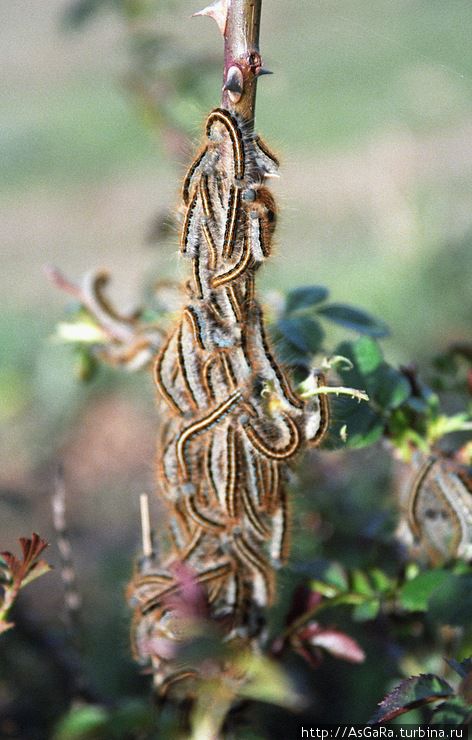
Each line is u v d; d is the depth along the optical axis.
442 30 12.45
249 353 1.58
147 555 1.91
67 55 16.94
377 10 14.17
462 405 2.60
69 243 11.12
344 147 11.75
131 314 2.40
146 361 2.27
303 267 8.88
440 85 11.70
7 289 9.98
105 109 14.59
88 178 12.70
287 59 13.42
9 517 5.43
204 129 1.55
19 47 17.70
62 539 2.52
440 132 11.27
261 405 1.59
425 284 7.04
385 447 2.09
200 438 1.62
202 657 1.54
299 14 15.00
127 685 3.37
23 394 7.65
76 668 2.60
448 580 1.78
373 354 1.94
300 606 2.05
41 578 4.79
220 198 1.51
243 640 1.75
